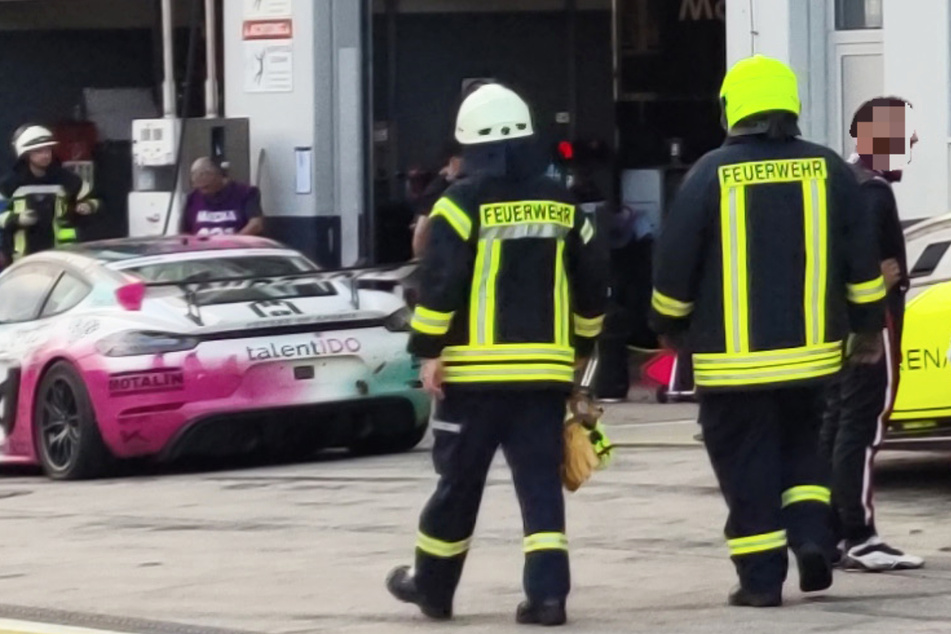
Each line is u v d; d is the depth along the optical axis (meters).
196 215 39.56
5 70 51.31
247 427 28.80
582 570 19.97
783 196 17.14
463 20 45.38
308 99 41.12
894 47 33.78
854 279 17.33
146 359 28.30
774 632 16.61
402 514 24.30
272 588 19.55
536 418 17.00
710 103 42.59
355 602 18.66
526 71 45.62
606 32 44.81
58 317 29.67
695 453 29.00
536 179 16.94
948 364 23.05
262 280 28.38
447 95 45.28
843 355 17.80
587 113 45.16
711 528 22.36
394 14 44.78
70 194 37.78
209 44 42.59
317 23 40.97
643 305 39.50
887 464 27.53
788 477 17.83
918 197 33.56
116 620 18.11
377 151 44.19
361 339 29.53
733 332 17.19
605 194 43.47
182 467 30.22
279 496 26.30
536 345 16.83
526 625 17.20
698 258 17.23
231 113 42.16
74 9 50.03
